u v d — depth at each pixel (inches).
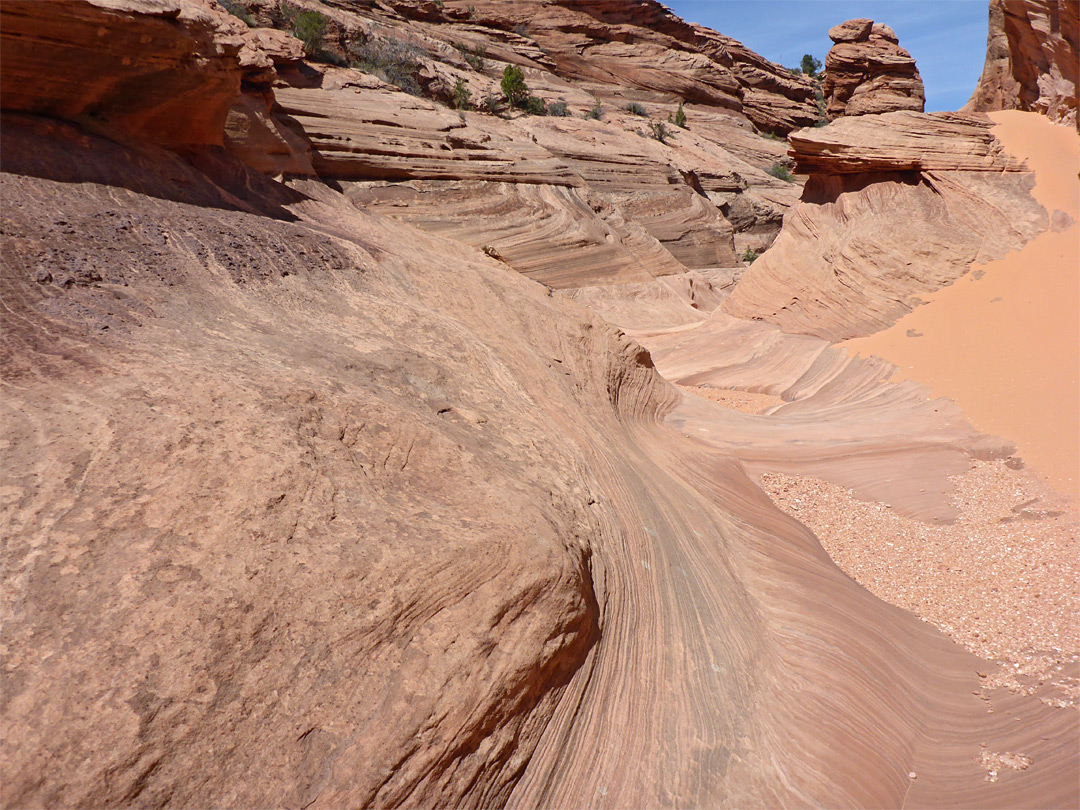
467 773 142.1
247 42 660.7
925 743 222.5
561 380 372.8
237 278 287.3
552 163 1226.0
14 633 112.4
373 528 166.7
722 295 1301.7
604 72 2078.0
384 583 153.5
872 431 514.3
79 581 124.0
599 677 189.3
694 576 261.6
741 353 770.2
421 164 1023.0
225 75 442.3
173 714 113.8
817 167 856.3
